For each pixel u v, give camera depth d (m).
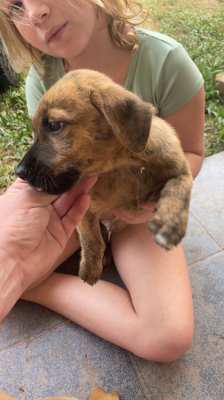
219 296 0.46
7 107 0.78
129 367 0.42
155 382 0.40
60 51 0.40
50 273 0.46
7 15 0.42
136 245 0.43
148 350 0.39
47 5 0.36
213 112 0.68
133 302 0.41
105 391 0.40
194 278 0.48
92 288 0.44
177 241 0.31
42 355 0.44
